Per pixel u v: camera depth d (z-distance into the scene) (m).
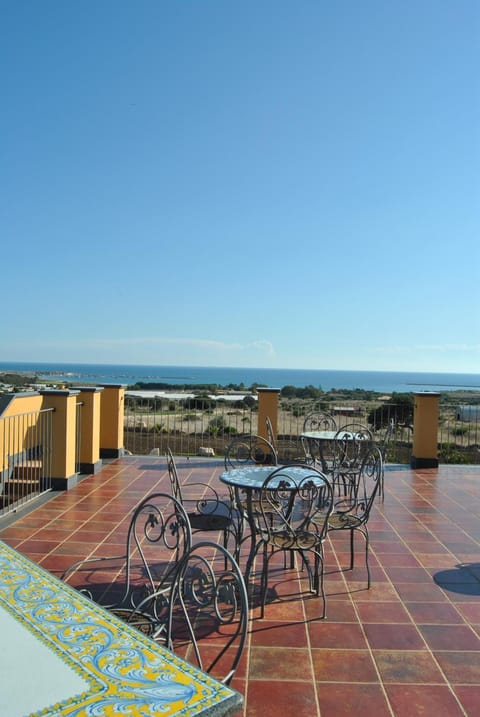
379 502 5.78
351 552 3.88
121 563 3.83
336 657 2.64
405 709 2.23
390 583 3.59
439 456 9.61
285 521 3.29
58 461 6.08
